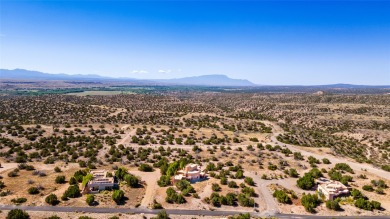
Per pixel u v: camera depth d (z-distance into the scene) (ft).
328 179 269.44
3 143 361.10
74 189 218.38
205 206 208.95
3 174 258.37
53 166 290.35
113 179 240.53
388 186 250.98
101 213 193.16
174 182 245.86
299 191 240.94
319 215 201.16
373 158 382.01
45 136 404.77
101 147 368.89
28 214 185.57
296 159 336.29
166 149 371.15
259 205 213.25
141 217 189.67
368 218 198.08
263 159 330.54
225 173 270.87
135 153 352.08
